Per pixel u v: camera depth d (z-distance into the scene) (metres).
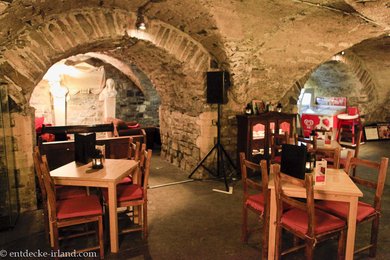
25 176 3.58
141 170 3.17
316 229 2.25
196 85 4.75
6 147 3.38
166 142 6.14
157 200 3.97
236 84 4.70
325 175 2.46
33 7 2.96
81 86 7.28
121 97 7.79
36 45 3.39
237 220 3.38
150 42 4.14
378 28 4.04
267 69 4.80
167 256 2.67
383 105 8.61
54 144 4.22
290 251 2.53
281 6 3.42
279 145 4.51
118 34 3.85
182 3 3.43
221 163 4.91
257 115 4.74
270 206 2.47
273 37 4.16
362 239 2.96
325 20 3.82
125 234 3.05
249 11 3.52
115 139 4.70
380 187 2.57
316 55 4.79
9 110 3.41
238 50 4.25
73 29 3.57
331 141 4.43
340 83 8.13
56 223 2.49
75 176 2.66
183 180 4.81
